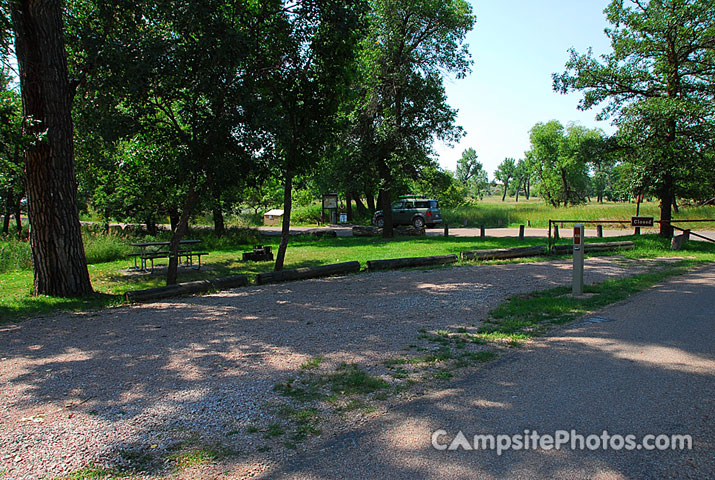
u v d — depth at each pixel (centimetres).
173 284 1041
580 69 1833
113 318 743
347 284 1032
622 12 1770
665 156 1683
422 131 2291
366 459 306
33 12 875
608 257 1448
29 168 921
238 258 1733
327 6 1077
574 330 611
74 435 348
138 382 453
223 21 945
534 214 3550
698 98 1720
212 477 290
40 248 934
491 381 438
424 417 366
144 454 320
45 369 497
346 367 485
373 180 2277
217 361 512
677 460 296
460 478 282
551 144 6038
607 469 289
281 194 4925
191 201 1099
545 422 353
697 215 2919
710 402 381
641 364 476
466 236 2352
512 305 761
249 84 1061
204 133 1015
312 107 1188
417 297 858
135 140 1403
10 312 795
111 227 2588
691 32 1672
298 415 375
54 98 912
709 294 834
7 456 319
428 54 2278
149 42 914
